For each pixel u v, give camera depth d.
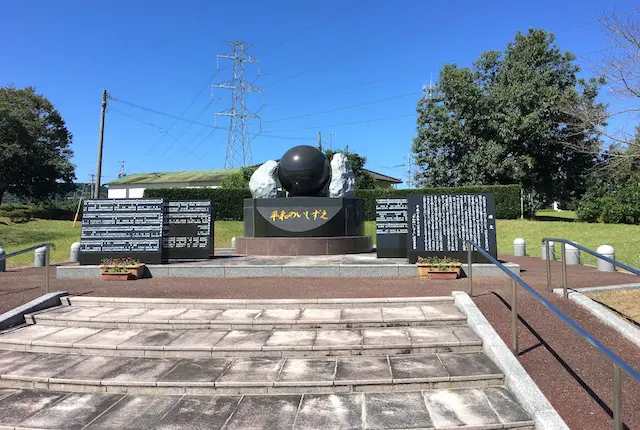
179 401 4.31
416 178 35.91
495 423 3.75
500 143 28.09
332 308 6.80
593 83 27.08
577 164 28.11
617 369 3.20
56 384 4.61
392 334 5.72
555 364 4.82
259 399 4.32
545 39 28.61
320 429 3.70
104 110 26.45
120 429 3.76
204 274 9.80
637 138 18.95
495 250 9.84
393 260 10.87
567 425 3.67
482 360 5.03
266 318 6.19
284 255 12.58
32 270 12.24
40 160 39.81
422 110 31.30
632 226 19.61
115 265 9.49
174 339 5.62
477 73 31.14
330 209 12.98
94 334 5.91
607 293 7.48
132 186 50.16
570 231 20.02
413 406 4.11
